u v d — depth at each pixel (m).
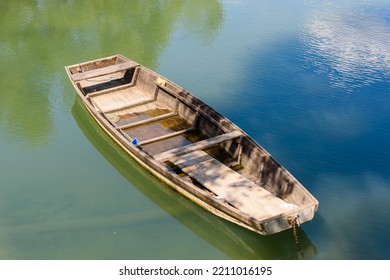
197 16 34.44
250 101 23.53
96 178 18.72
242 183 16.55
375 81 25.52
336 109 23.00
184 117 21.03
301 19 33.53
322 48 29.09
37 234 15.75
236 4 36.47
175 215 16.89
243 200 15.66
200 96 23.89
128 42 30.14
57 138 21.16
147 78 23.05
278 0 37.38
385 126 21.73
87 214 16.73
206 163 17.70
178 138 19.66
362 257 14.95
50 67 27.25
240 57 28.09
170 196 17.28
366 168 18.98
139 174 18.52
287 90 24.55
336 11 35.06
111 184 18.41
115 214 16.81
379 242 15.48
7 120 22.30
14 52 28.84
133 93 23.14
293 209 14.27
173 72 26.27
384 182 18.23
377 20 33.50
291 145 20.27
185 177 17.05
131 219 16.59
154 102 22.52
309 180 18.22
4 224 16.14
